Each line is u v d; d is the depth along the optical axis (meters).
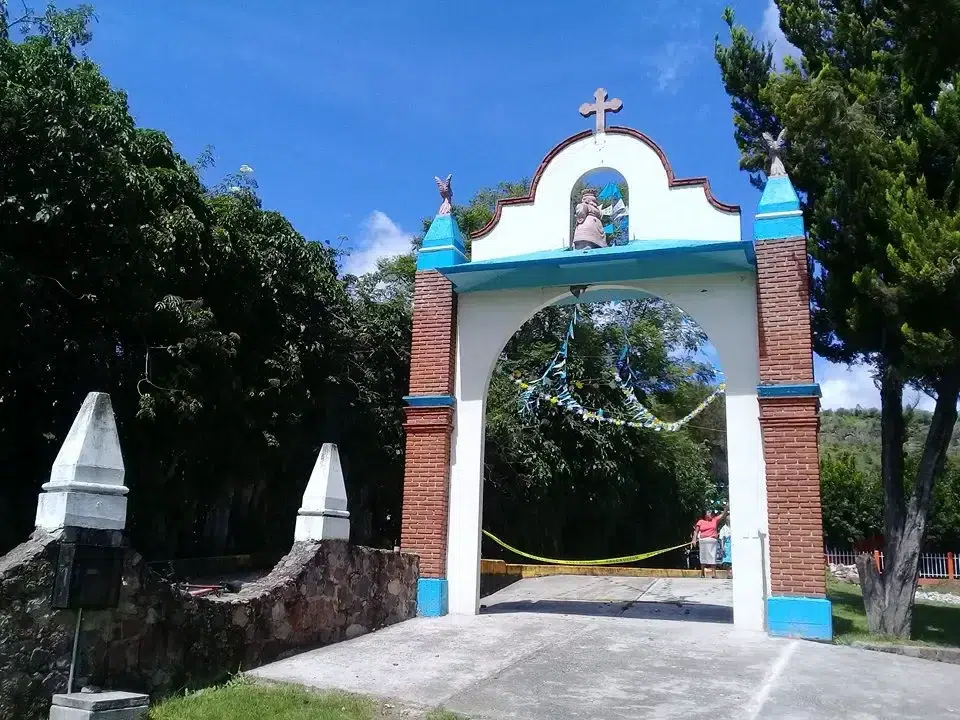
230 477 15.57
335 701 6.77
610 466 21.55
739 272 11.20
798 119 11.18
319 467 9.62
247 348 15.23
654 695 7.20
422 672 7.95
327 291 16.61
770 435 10.38
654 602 13.86
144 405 12.12
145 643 6.65
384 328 19.08
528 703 6.92
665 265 11.14
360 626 9.91
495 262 11.55
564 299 12.34
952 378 11.14
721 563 19.94
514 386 20.42
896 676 8.13
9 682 5.55
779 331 10.61
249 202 16.50
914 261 10.02
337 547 9.54
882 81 11.95
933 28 11.34
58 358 11.88
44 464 12.44
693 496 27.44
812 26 13.11
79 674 6.02
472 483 11.97
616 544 25.55
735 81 13.94
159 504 14.42
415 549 11.78
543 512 21.61
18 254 11.46
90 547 6.05
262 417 14.98
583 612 12.41
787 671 8.12
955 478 31.47
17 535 12.38
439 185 13.35
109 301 12.52
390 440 18.94
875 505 32.47
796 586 9.95
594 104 12.39
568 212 12.21
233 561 16.23
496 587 15.73
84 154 11.36
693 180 11.53
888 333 11.53
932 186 11.23
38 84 11.30
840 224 11.54
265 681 7.45
